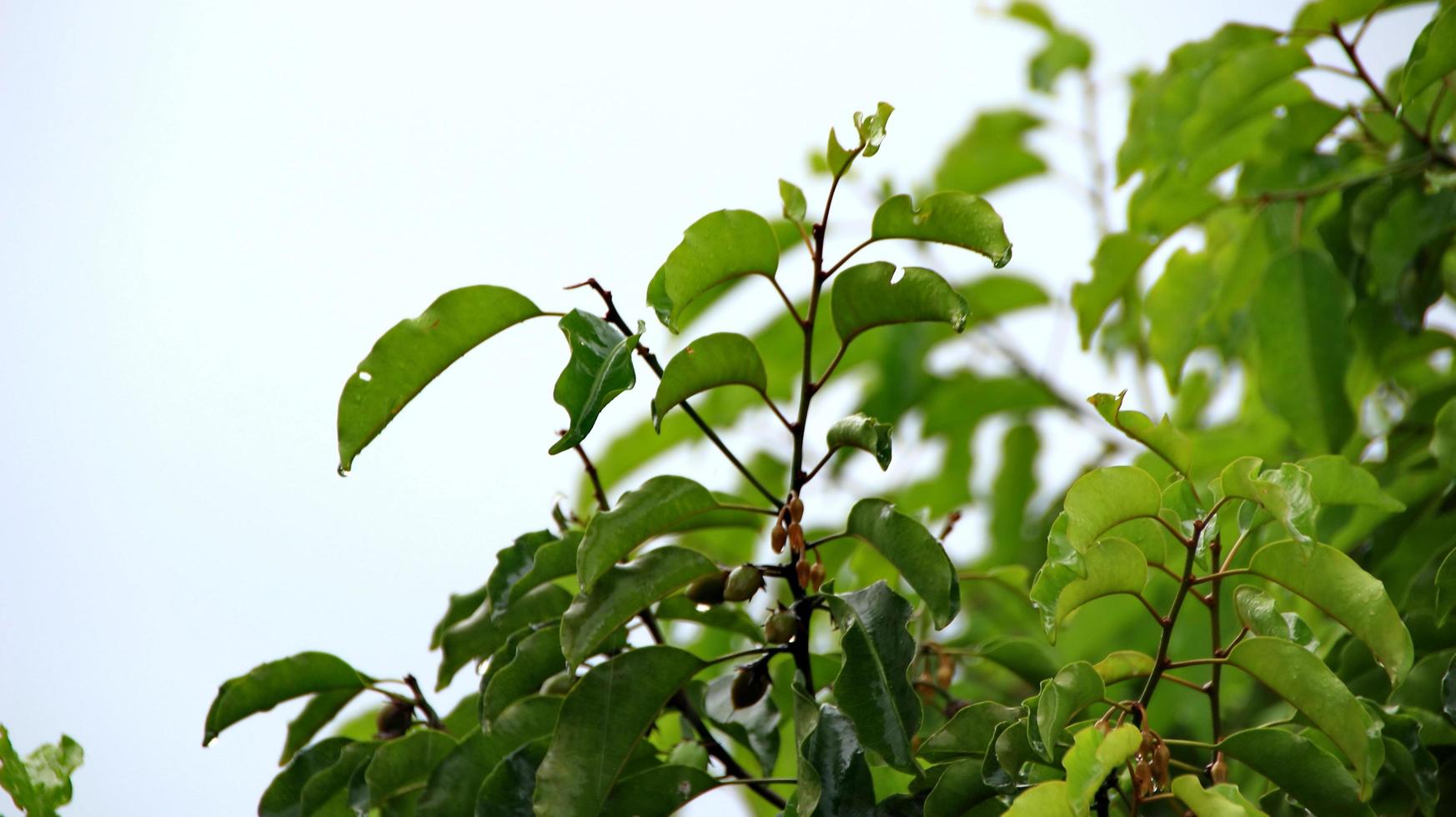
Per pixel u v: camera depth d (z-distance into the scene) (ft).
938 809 11.37
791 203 12.42
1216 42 19.42
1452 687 12.14
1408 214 18.52
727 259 11.98
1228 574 11.62
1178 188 20.63
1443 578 12.73
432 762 13.64
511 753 12.74
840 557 21.77
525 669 13.17
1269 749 11.23
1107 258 20.94
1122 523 11.21
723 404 26.50
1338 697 10.96
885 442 11.48
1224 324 23.09
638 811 12.39
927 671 16.87
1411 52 15.07
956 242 11.89
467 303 12.11
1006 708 12.27
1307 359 19.60
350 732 17.75
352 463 12.19
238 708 14.66
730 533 20.04
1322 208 20.85
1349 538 16.69
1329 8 18.62
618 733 12.14
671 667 12.39
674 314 11.71
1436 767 12.27
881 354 27.43
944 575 11.43
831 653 15.56
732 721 14.56
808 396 12.28
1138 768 10.74
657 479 12.19
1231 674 18.63
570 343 11.37
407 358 12.19
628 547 12.10
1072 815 9.64
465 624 14.79
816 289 12.19
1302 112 20.35
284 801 14.30
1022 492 28.22
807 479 12.24
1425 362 23.15
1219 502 11.32
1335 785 11.13
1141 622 19.98
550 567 14.07
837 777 11.28
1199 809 9.87
